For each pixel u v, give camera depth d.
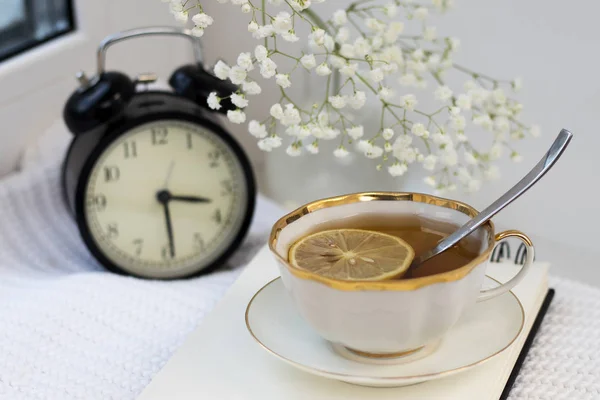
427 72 0.79
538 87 0.77
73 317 0.61
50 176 0.74
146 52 0.87
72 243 0.74
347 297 0.49
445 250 0.53
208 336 0.57
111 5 0.83
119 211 0.67
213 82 0.67
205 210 0.69
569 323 0.60
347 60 0.63
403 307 0.49
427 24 0.79
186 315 0.62
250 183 0.69
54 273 0.71
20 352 0.58
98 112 0.65
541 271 0.61
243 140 0.90
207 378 0.53
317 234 0.54
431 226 0.55
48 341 0.59
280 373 0.54
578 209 0.78
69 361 0.58
